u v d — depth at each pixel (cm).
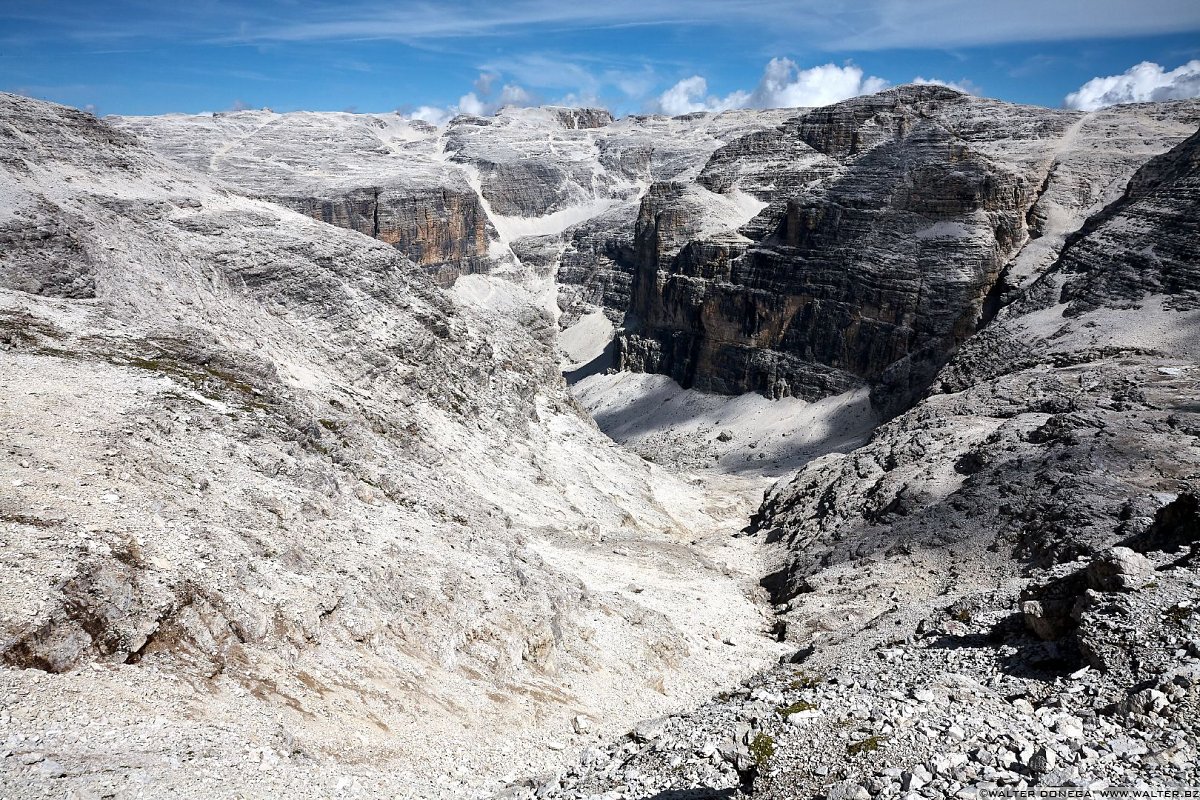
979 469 7750
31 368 4053
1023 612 3061
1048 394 10025
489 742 2894
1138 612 2481
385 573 3597
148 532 2791
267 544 3219
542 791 2336
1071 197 19900
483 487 8150
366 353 8912
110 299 6031
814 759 2075
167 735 2062
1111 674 2281
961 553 6291
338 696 2716
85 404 3725
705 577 7231
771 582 7675
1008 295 17438
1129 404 8575
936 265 18362
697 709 3194
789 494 10444
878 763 1959
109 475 3114
